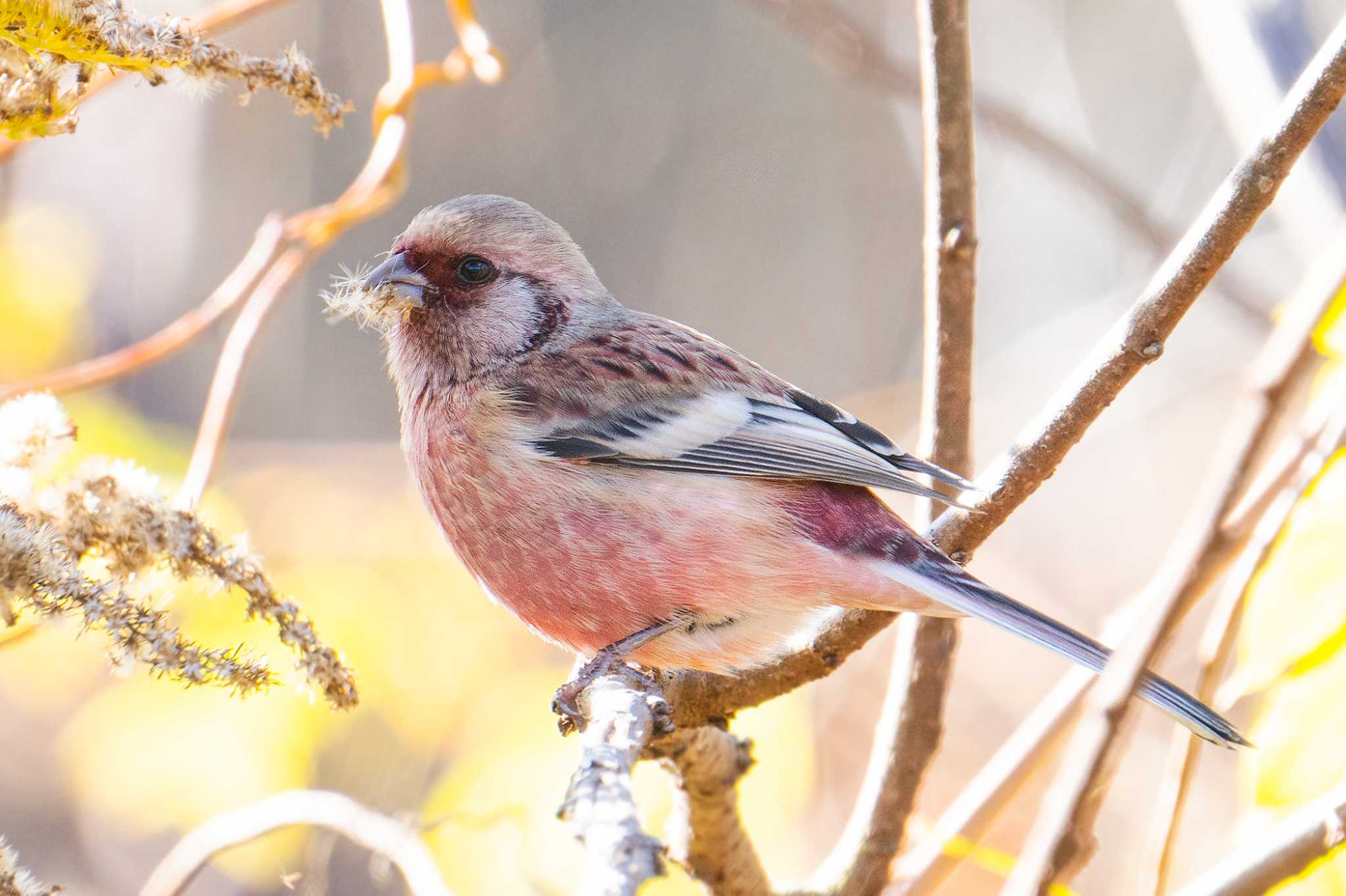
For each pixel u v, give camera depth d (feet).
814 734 43.47
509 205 29.60
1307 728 21.31
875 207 71.67
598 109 75.97
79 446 38.65
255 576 18.54
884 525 25.52
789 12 39.45
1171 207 49.26
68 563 16.90
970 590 24.18
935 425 25.38
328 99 18.63
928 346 25.49
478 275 28.81
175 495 29.66
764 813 35.86
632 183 75.36
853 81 39.68
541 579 26.84
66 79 18.16
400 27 32.91
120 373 30.27
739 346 72.69
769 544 25.63
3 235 45.37
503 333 28.48
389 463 48.65
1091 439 53.57
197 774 37.50
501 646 41.34
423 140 73.77
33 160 52.06
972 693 48.83
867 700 46.80
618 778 15.97
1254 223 19.92
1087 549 54.24
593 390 27.22
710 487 26.12
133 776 37.65
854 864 25.77
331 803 27.63
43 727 47.26
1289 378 16.02
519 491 26.71
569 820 15.25
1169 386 52.85
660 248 74.54
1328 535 21.65
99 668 39.32
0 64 17.21
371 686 40.24
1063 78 56.59
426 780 39.17
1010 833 42.93
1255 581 23.06
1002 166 59.11
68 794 49.01
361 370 65.16
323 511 44.68
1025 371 55.42
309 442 60.90
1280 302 40.60
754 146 74.38
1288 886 21.58
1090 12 60.95
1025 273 59.47
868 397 57.31
